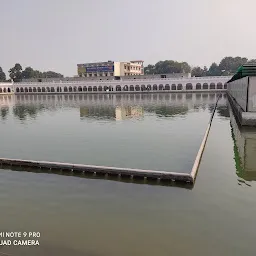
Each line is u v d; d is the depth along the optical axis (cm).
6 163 1152
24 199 835
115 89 8331
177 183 909
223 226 651
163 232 634
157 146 1445
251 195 812
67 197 840
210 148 1372
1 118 2959
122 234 631
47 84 9006
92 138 1714
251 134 1680
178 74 8419
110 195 844
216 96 5759
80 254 563
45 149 1450
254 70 1811
